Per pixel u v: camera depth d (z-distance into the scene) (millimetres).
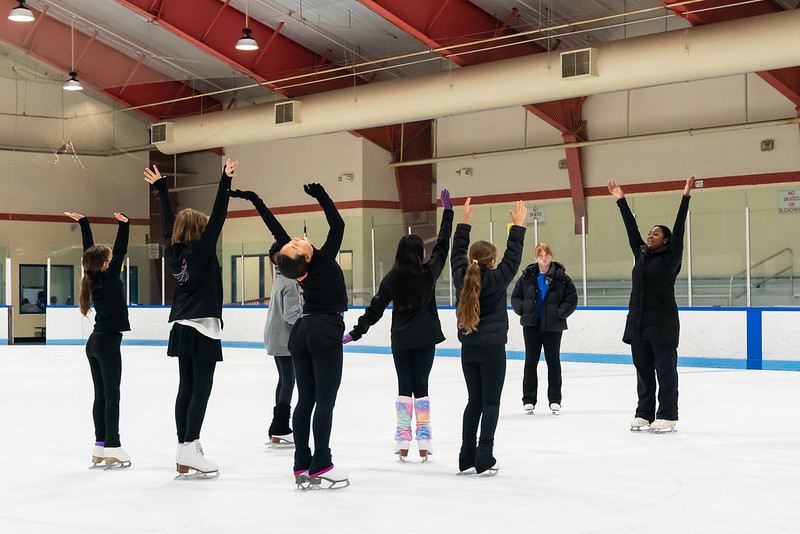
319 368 4922
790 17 13711
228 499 4730
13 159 24812
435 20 17094
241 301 20188
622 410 8516
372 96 18859
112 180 26016
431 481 5180
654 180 19125
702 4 14703
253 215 25469
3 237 24844
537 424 7578
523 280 8406
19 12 16859
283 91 20781
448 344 17016
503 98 17016
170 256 5199
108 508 4555
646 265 7039
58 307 22328
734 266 14117
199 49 21578
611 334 14930
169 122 22891
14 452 6445
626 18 17625
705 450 6219
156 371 13820
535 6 17484
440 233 5734
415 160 23062
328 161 23719
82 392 10789
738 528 4027
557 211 15891
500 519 4223
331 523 4164
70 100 25219
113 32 21609
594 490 4895
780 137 17484
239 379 12219
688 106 18656
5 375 13266
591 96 20031
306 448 4988
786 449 6250
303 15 19406
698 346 13992
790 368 13117
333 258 4980
